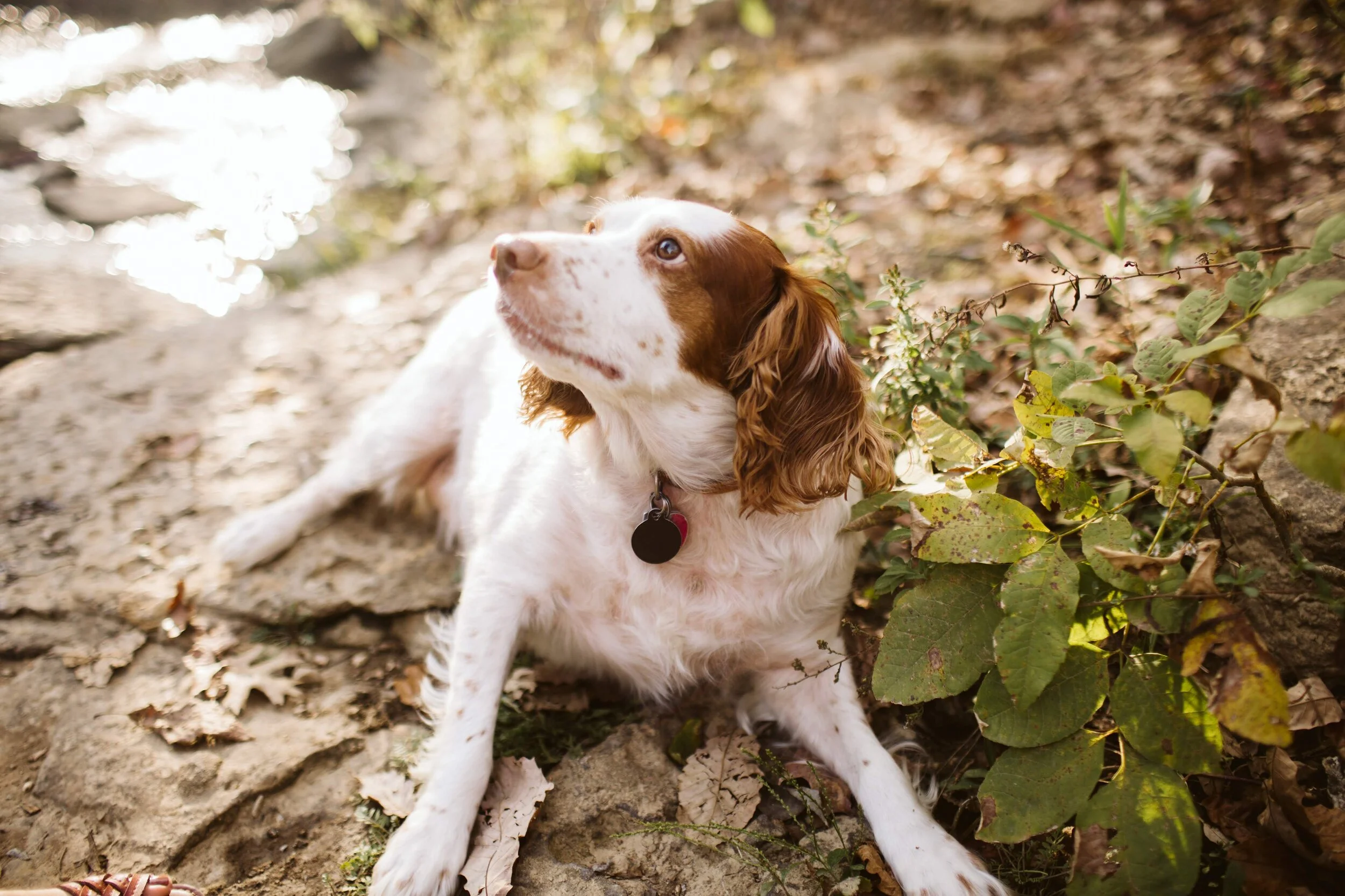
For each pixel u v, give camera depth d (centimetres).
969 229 152
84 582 108
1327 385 91
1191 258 129
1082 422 76
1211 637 74
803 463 86
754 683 99
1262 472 92
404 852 84
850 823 89
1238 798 86
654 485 90
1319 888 79
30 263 167
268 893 86
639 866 86
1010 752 81
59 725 95
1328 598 82
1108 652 81
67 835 88
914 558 90
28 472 120
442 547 116
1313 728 85
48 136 219
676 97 213
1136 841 77
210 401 134
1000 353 120
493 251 81
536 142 200
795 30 243
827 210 113
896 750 95
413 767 94
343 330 148
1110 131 171
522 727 97
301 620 107
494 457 102
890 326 100
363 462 117
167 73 254
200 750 94
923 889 82
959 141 184
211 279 171
